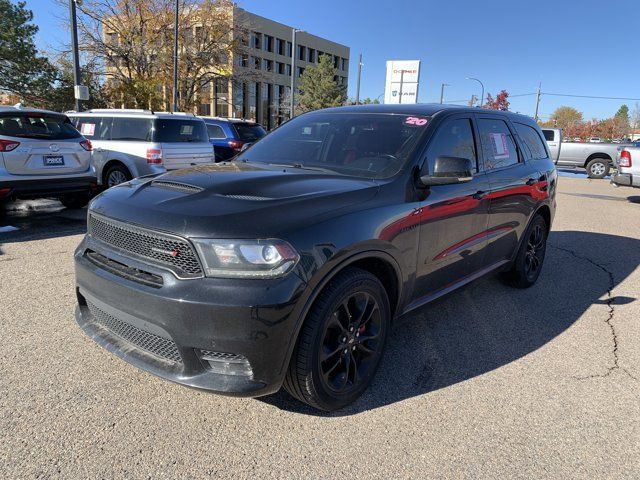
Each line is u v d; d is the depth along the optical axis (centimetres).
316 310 253
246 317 229
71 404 279
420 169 329
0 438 247
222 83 3981
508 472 241
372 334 295
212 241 232
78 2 1884
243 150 425
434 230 336
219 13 3466
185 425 266
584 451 260
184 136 985
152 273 245
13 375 305
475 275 415
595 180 1864
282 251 235
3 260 545
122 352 269
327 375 268
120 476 226
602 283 556
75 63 1886
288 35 6788
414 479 234
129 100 3089
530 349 379
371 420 279
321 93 6184
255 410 282
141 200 271
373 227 279
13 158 689
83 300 314
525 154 492
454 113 385
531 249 517
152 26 3209
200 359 242
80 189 774
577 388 324
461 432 271
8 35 3250
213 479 228
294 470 236
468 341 388
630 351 383
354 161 345
